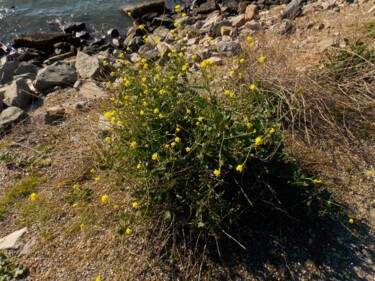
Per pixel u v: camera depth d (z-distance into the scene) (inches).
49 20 398.3
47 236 138.0
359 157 146.9
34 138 183.6
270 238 124.0
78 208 143.9
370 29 212.5
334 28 231.6
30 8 424.5
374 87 164.1
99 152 152.6
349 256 119.0
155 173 121.1
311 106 159.3
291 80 165.9
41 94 219.9
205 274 118.7
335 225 125.8
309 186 134.2
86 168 158.2
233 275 117.9
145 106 128.3
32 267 130.1
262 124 125.0
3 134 189.0
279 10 291.7
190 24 326.0
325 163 145.6
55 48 339.3
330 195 133.8
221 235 123.5
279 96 157.9
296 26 245.4
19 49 352.2
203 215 120.5
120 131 133.3
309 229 125.2
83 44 347.9
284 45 206.2
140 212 125.0
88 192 148.0
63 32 372.8
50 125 190.5
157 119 126.4
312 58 200.8
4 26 395.5
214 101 129.8
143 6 374.0
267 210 128.0
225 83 160.4
